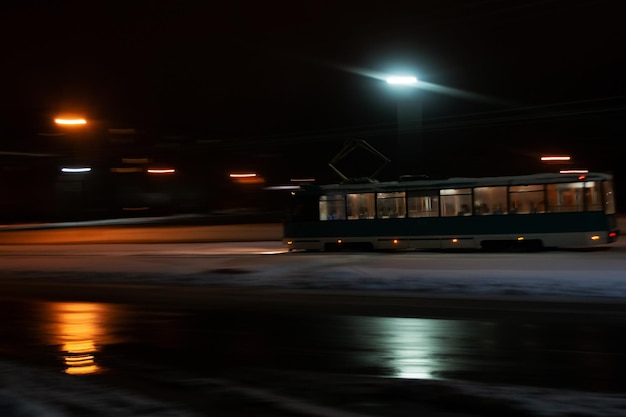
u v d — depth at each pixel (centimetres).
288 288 1634
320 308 1291
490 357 826
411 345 909
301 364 816
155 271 2006
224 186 8850
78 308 1388
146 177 7894
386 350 881
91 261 2442
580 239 2152
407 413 596
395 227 2400
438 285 1516
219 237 3791
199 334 1042
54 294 1672
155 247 3222
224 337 1011
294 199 2567
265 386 705
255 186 8862
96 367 820
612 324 1031
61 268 2236
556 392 655
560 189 2184
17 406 624
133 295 1595
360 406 620
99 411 608
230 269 1919
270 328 1080
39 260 2623
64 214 6712
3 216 6631
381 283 1587
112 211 6969
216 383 722
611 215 2181
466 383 699
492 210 2266
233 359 854
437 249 2453
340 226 2488
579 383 696
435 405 618
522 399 627
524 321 1077
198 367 810
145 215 7031
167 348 936
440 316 1148
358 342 940
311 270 1831
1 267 2395
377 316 1168
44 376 764
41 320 1232
